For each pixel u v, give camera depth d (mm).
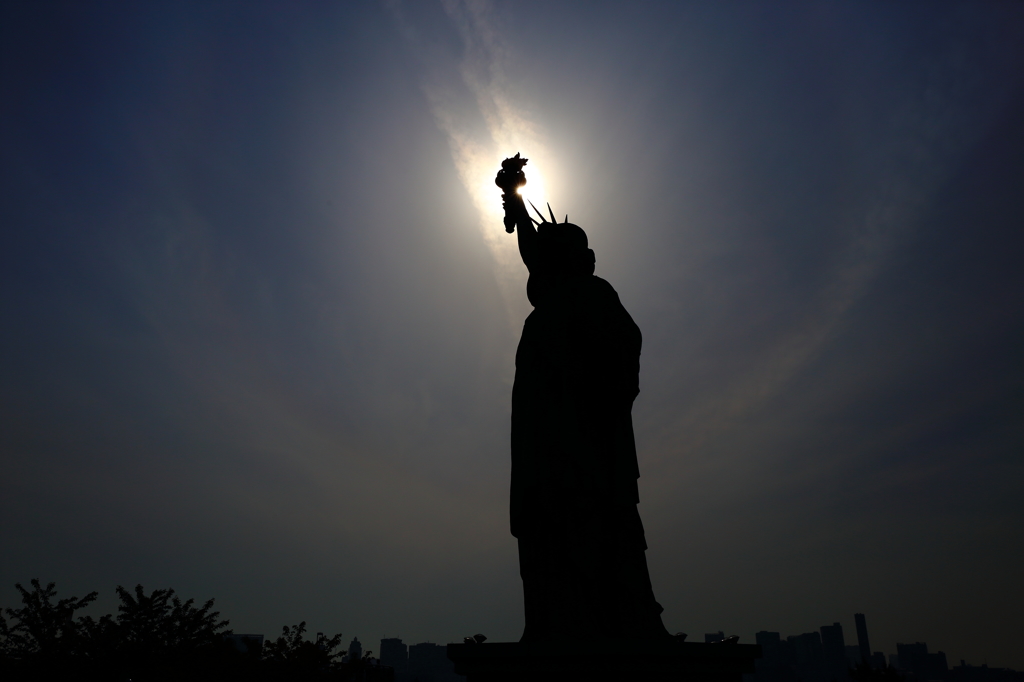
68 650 63312
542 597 23781
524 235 31531
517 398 26469
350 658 80625
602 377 25734
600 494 24406
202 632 68312
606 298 26828
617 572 23531
